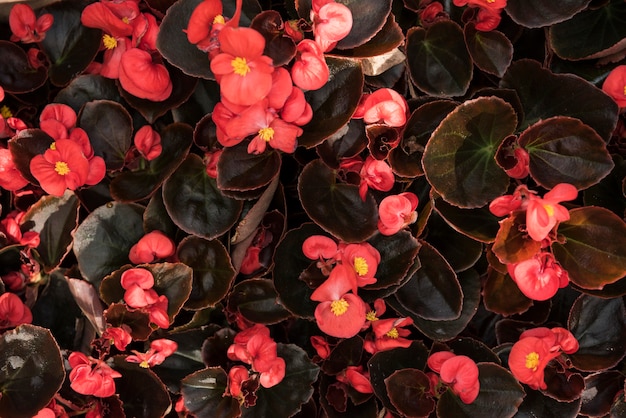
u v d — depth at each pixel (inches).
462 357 26.6
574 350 26.8
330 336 28.0
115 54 27.6
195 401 27.4
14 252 27.5
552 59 28.2
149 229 27.5
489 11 27.2
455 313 27.0
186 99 27.3
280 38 25.9
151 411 27.3
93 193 27.9
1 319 26.8
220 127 26.0
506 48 27.4
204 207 27.2
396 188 27.7
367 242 27.3
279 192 27.6
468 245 27.6
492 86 28.2
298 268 27.5
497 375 26.9
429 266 27.3
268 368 26.7
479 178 26.6
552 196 25.0
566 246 26.4
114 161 27.5
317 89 26.9
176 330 27.8
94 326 27.3
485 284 27.6
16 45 27.9
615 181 27.6
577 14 27.8
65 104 27.5
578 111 27.1
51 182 26.3
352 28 26.8
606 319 27.3
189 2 26.5
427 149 26.2
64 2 28.0
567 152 26.5
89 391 26.4
